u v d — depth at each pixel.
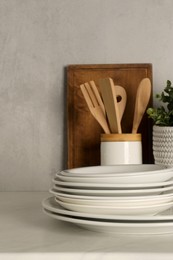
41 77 1.18
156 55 1.15
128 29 1.16
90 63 1.17
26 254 0.51
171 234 0.61
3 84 1.19
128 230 0.58
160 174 0.61
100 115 1.07
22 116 1.18
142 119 1.13
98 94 1.07
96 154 1.14
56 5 1.18
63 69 1.17
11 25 1.19
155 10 1.16
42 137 1.18
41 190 1.18
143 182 0.60
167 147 1.00
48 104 1.18
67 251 0.51
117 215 0.58
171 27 1.15
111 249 0.52
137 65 1.14
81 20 1.17
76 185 0.60
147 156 1.12
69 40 1.17
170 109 1.04
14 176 1.18
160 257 0.50
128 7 1.16
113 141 1.02
